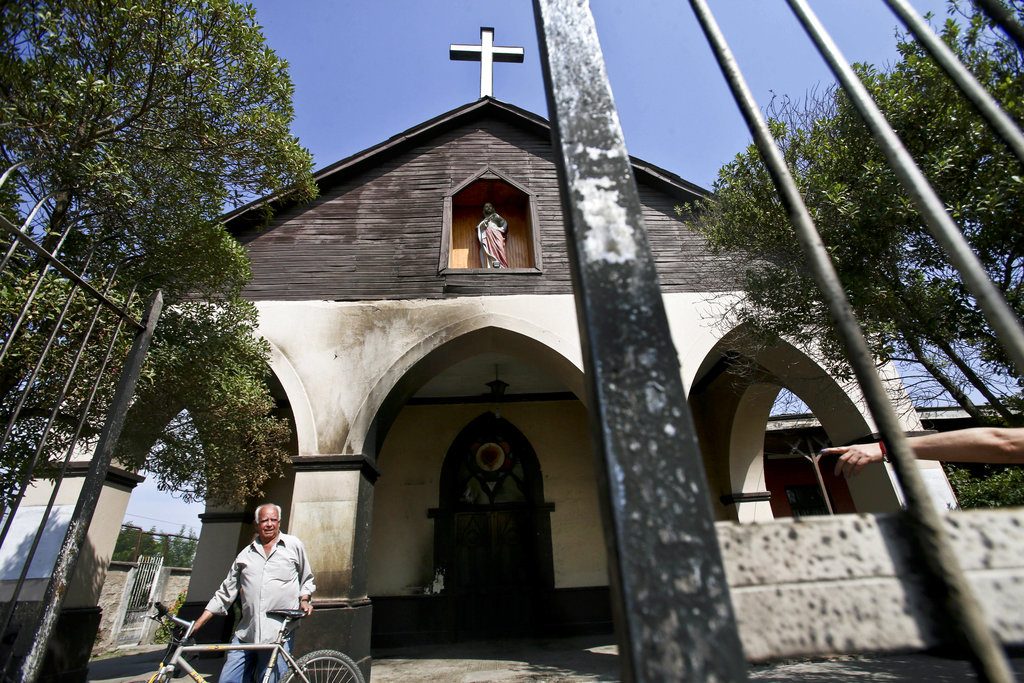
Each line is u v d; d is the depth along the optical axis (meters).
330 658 3.60
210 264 4.25
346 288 6.46
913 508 0.49
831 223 3.63
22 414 3.11
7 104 3.06
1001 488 4.35
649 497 0.46
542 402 9.18
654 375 0.52
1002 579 0.47
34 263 3.13
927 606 0.46
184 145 3.90
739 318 4.75
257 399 4.70
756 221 4.21
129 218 3.68
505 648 7.05
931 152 3.26
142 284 3.93
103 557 5.07
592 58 0.77
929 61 3.37
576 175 0.66
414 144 8.16
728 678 0.39
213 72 3.75
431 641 7.64
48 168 3.25
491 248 7.22
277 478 8.14
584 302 0.57
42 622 1.87
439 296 6.41
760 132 0.71
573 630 7.75
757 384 7.18
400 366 5.84
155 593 11.70
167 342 4.02
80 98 3.21
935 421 7.24
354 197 7.47
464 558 8.24
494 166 7.87
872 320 3.65
